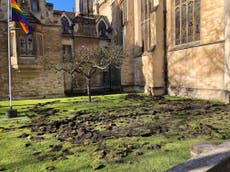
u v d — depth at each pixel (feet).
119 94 77.56
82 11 140.67
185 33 60.29
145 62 78.84
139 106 47.01
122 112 40.01
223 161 8.59
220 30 47.55
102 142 22.25
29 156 18.97
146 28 81.41
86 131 26.68
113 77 107.45
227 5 44.80
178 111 39.32
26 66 70.23
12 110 37.86
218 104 44.75
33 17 71.31
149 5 78.02
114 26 106.63
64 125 30.42
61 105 51.78
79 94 87.40
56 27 77.66
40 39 72.95
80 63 57.16
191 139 22.53
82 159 17.93
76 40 99.71
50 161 17.69
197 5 55.01
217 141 21.44
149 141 22.29
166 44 69.05
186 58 59.06
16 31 68.08
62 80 78.64
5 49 69.36
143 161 17.16
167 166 16.11
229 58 44.47
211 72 50.31
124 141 22.47
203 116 34.09
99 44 106.32
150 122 31.17
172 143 21.40
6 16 69.41
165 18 69.05
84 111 41.98
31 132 27.32
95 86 103.04
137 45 87.92
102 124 30.60
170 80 67.62
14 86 70.38
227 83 45.32
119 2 101.24
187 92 59.31
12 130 28.55
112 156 18.16
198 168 7.93
